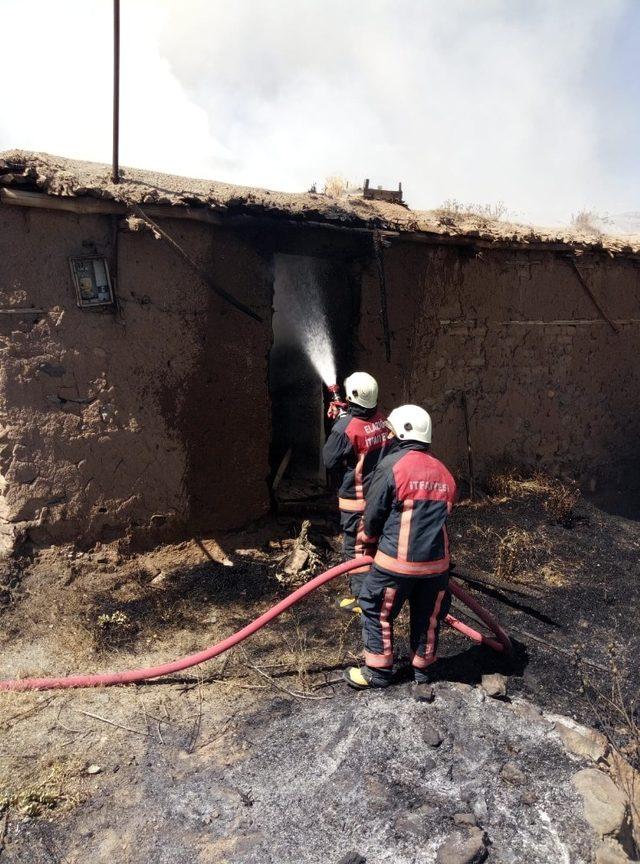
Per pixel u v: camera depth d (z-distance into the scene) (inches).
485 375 323.6
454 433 317.4
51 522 217.5
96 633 194.4
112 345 221.0
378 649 167.9
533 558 263.1
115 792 138.9
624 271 367.9
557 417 356.5
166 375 232.8
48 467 215.3
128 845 126.9
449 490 163.6
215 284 236.2
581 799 136.3
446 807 133.9
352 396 201.8
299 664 183.6
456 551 263.4
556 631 211.2
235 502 257.3
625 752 159.3
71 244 209.8
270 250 250.4
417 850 125.4
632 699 177.9
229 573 235.5
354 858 122.4
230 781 141.6
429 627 166.1
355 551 208.8
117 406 224.5
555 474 360.5
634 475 400.8
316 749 148.9
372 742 148.0
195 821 132.3
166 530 240.5
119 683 174.2
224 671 181.9
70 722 159.0
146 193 211.2
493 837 128.6
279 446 321.7
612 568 261.3
